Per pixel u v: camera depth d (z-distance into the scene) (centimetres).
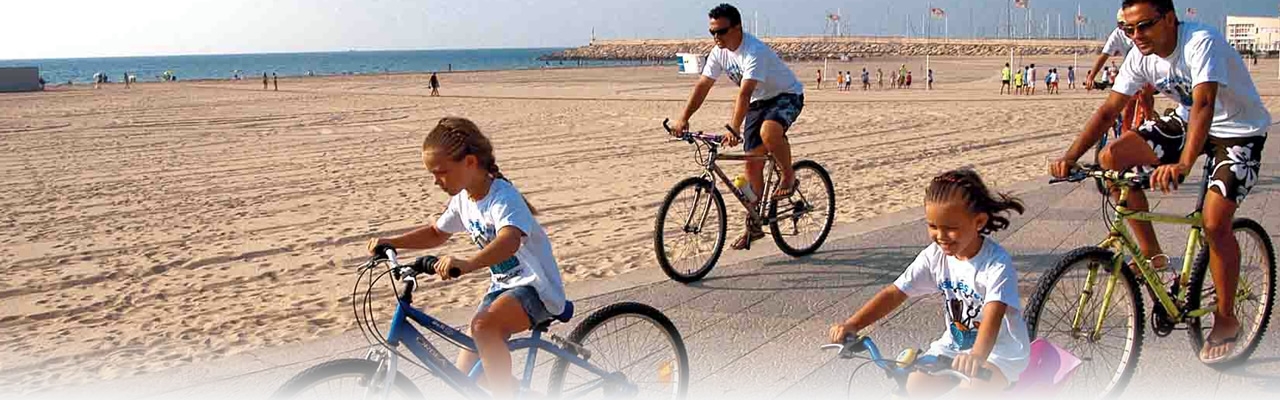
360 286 699
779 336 534
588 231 916
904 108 2675
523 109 3012
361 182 1323
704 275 662
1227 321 445
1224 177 420
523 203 362
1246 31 10969
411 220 1009
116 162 1661
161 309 664
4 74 5738
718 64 681
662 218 631
